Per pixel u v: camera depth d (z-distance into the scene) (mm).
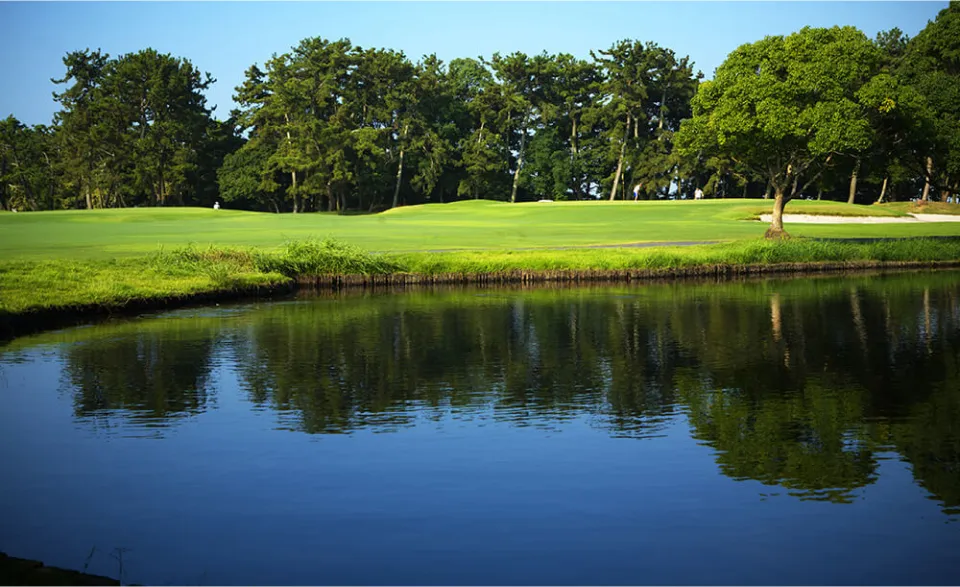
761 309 26906
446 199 124312
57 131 122688
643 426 13148
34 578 8148
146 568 8391
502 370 17484
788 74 45594
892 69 84812
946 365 17656
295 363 18266
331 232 53719
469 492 10312
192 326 23797
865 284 34594
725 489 10406
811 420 13430
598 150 115562
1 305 22969
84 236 49219
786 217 68125
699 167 108250
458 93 123750
